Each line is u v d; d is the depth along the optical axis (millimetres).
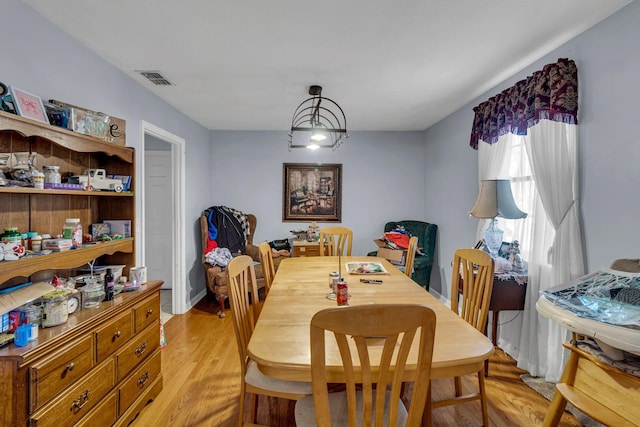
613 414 1234
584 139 1936
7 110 1372
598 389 1309
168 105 3250
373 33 1913
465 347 1203
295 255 4180
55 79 1824
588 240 1927
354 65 2357
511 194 2361
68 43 1918
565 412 1865
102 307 1609
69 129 1636
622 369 1210
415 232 4344
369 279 2215
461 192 3486
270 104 3287
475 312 1774
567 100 1947
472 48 2107
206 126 4297
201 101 3193
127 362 1739
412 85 2766
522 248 2535
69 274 1900
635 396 1179
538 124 2170
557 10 1694
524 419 1830
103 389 1549
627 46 1664
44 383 1222
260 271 3910
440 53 2172
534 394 2055
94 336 1490
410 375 1099
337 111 3584
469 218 3320
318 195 4617
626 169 1688
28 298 1307
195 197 4016
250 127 4355
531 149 2252
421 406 1018
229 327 3197
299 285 2088
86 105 2076
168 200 4379
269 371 1120
